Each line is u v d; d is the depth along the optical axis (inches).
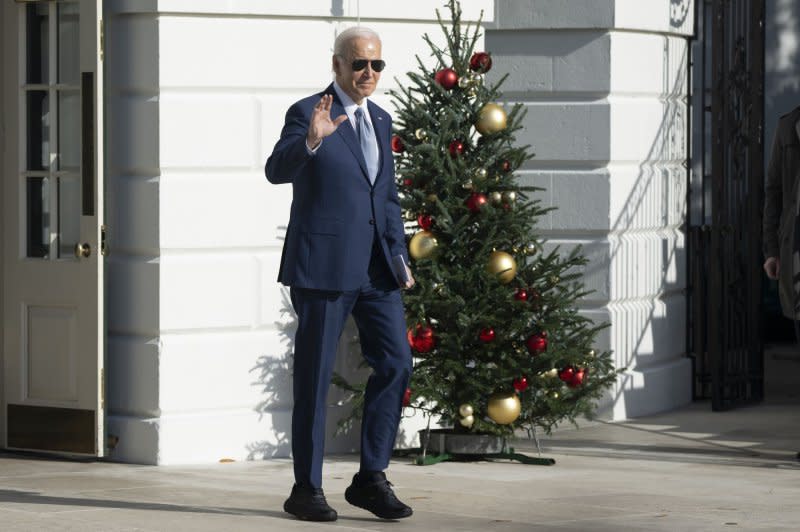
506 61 465.7
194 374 377.4
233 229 381.4
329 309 288.0
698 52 575.5
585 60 460.1
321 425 289.9
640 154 471.2
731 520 292.0
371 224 289.4
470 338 371.6
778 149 385.7
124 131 377.4
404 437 398.3
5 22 388.8
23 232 387.2
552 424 395.5
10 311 388.2
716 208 479.8
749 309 500.1
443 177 371.6
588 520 291.4
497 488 334.6
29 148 388.5
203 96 378.0
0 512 297.3
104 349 376.5
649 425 452.1
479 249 374.6
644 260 477.7
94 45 372.8
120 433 379.2
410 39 402.9
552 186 464.1
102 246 374.6
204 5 374.0
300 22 387.5
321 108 276.2
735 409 487.5
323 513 286.7
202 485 339.3
